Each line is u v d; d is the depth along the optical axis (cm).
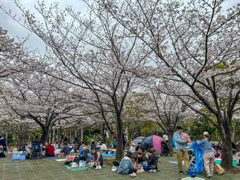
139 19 750
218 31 694
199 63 827
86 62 927
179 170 759
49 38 838
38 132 3488
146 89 996
